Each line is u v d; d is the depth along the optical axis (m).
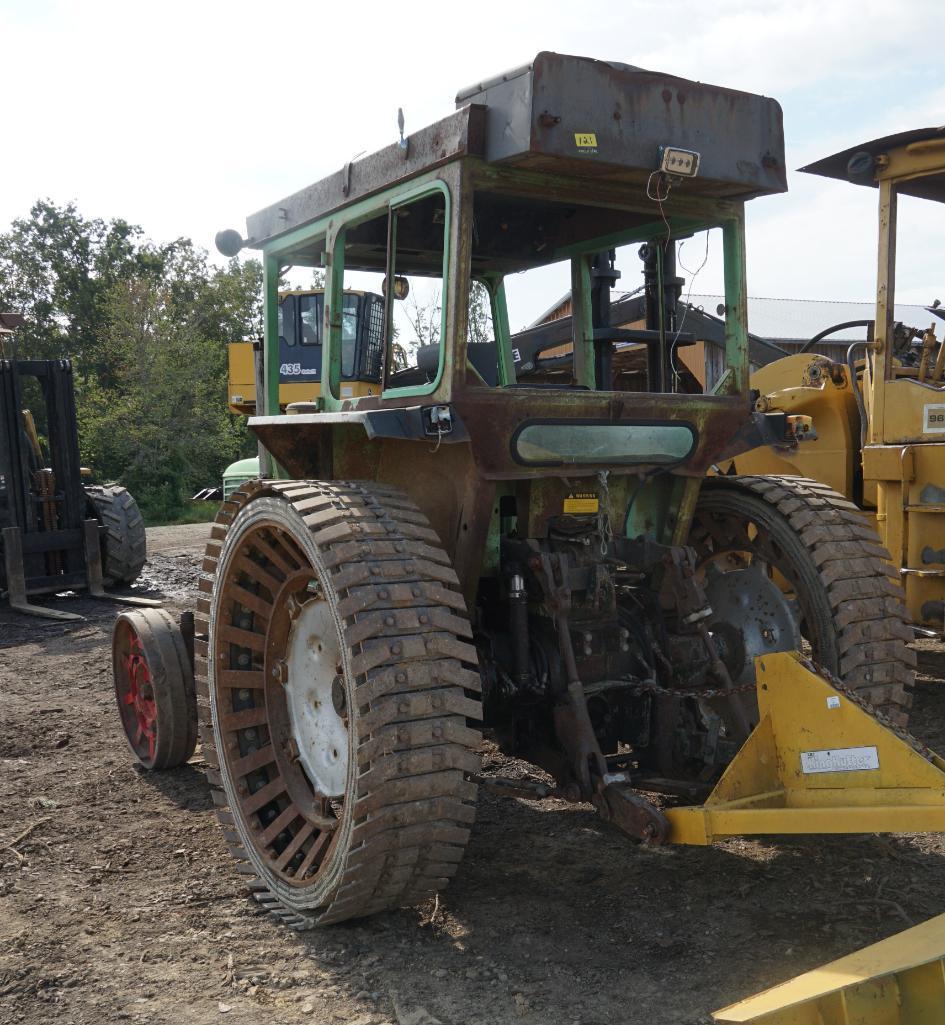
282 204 4.32
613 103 3.26
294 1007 2.86
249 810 3.79
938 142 5.72
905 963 2.32
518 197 3.74
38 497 10.97
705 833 3.06
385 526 3.28
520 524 3.78
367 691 2.96
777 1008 2.22
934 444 5.99
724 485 4.38
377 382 4.33
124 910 3.52
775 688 3.18
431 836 3.05
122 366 40.56
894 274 6.23
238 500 3.86
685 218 3.89
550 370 5.16
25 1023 2.80
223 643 3.92
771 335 19.58
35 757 5.41
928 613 6.09
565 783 3.60
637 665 3.92
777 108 3.65
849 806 2.94
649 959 3.07
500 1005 2.83
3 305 49.44
